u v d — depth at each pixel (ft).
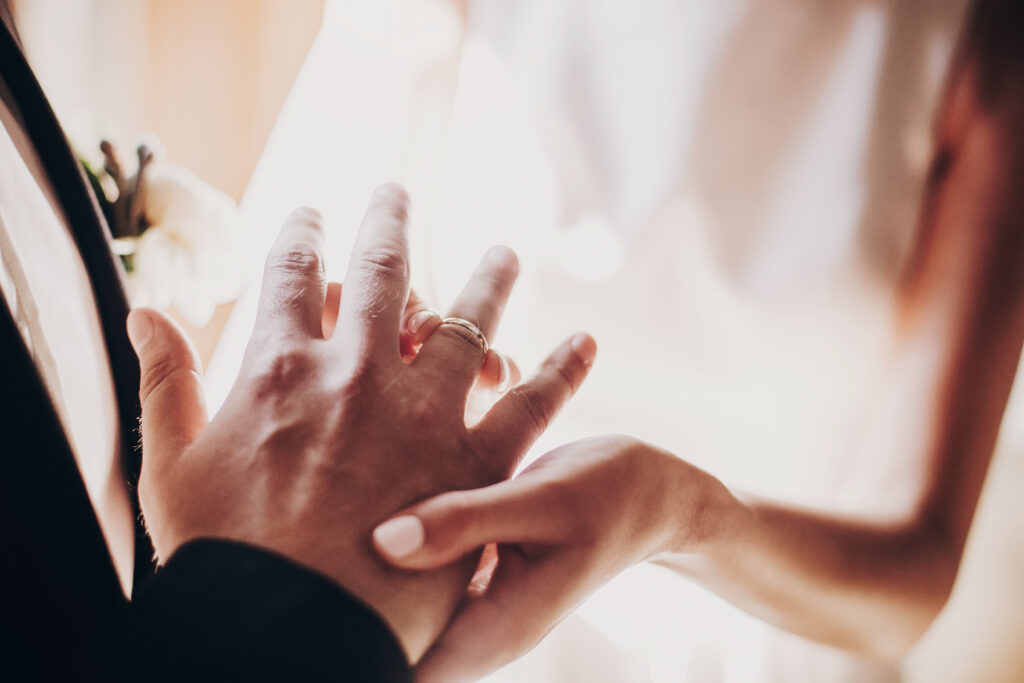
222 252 2.44
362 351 1.69
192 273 2.42
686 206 2.84
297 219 1.84
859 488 2.23
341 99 2.87
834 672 2.52
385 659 1.56
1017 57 2.36
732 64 2.76
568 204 2.95
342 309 1.74
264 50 3.16
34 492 1.51
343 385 1.67
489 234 2.96
